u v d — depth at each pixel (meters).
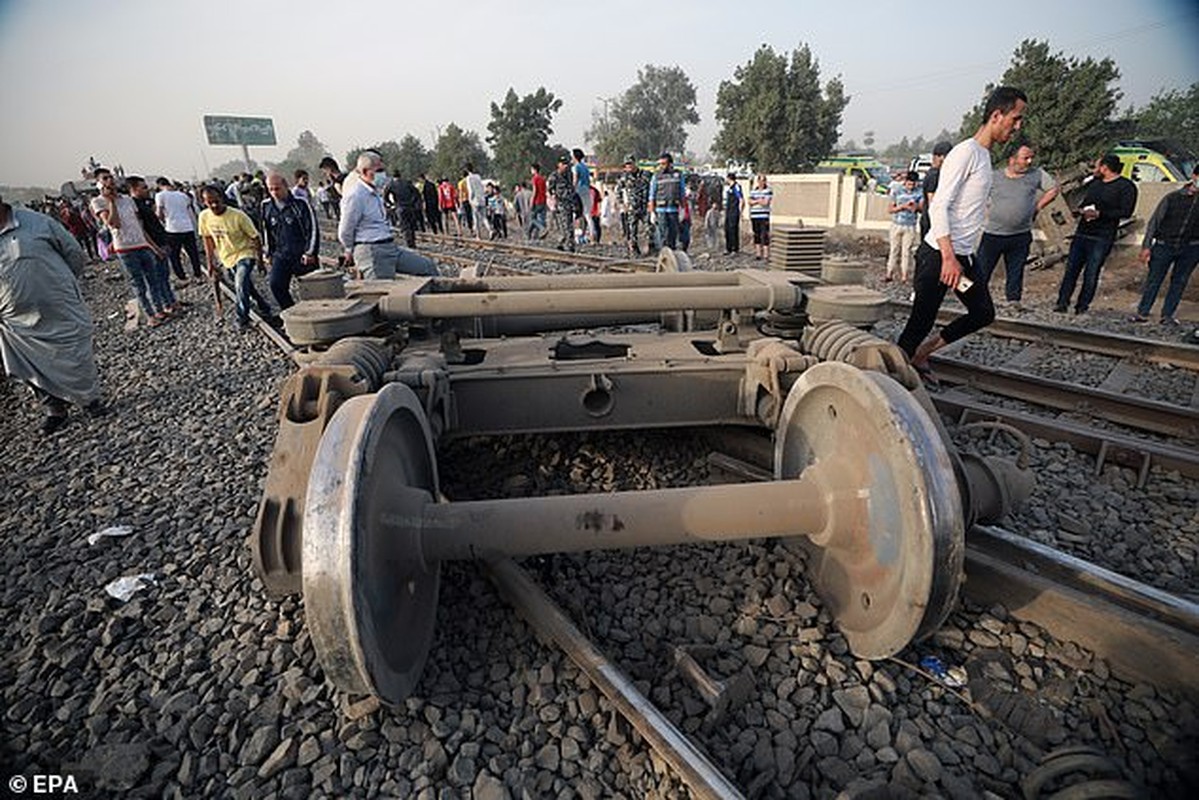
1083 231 7.50
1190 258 7.00
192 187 19.33
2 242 5.05
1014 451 4.12
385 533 2.17
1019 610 2.64
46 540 3.68
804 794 2.02
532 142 61.00
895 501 2.21
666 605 2.82
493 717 2.30
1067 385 4.81
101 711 2.45
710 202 15.48
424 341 3.98
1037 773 1.97
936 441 2.10
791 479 3.00
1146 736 2.15
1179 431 4.29
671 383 3.45
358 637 1.85
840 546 2.51
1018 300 8.09
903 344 5.07
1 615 3.09
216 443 4.91
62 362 5.39
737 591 2.87
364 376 2.78
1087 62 22.97
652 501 2.49
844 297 3.40
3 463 4.96
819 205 20.22
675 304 3.47
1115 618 2.39
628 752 2.12
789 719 2.26
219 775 2.17
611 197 19.84
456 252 15.09
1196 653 2.21
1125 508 3.48
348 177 6.37
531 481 3.88
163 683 2.58
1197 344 6.45
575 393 3.39
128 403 6.09
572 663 2.47
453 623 2.76
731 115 44.88
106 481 4.45
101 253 17.22
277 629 2.79
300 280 3.63
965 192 4.41
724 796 1.83
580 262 12.23
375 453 2.05
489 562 2.90
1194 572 2.99
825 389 2.68
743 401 3.49
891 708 2.29
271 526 2.26
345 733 2.24
